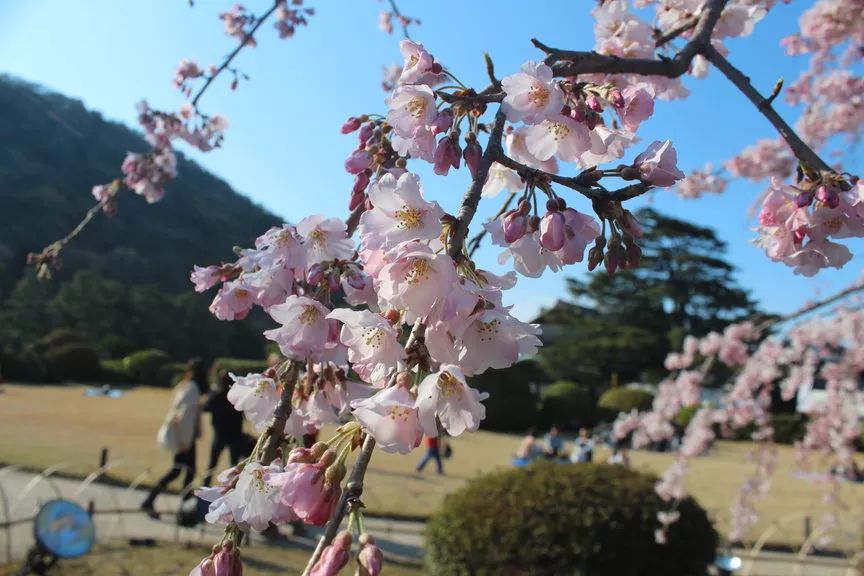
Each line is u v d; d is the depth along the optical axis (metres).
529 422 25.36
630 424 8.23
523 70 1.34
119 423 14.91
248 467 1.32
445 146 1.37
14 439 11.24
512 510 5.78
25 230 42.22
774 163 7.36
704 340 7.76
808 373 7.55
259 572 6.20
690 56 2.30
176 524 6.96
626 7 2.47
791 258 2.04
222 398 7.55
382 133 1.69
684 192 7.51
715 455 17.94
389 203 1.23
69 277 40.41
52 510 5.77
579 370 39.28
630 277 41.53
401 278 1.15
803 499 11.74
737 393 7.48
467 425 1.13
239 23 5.23
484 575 5.71
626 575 5.64
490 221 1.41
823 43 5.62
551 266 1.37
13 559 5.88
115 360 34.25
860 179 1.90
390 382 1.18
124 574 5.84
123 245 45.44
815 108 7.23
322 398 1.64
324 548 1.01
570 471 6.11
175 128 5.04
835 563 8.02
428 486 11.00
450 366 1.10
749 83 2.28
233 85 4.22
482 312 1.14
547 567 5.63
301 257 1.65
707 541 6.11
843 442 7.69
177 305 38.91
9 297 39.16
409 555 7.38
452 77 1.48
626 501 5.80
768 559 8.17
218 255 48.97
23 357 26.88
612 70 2.05
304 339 1.53
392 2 5.30
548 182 1.37
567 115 1.44
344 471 1.13
